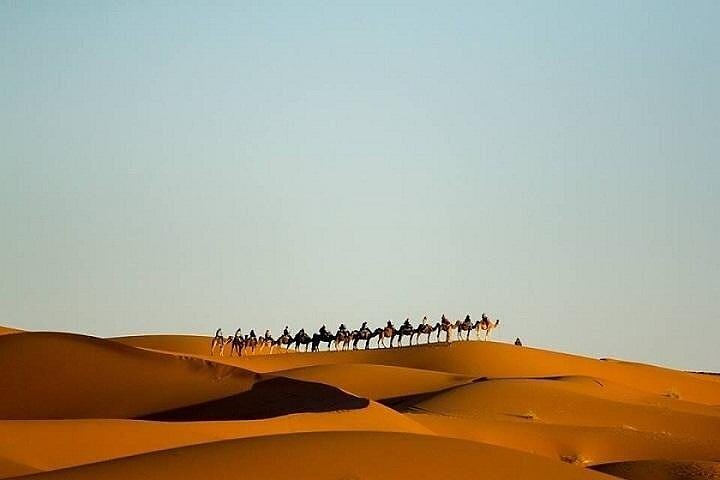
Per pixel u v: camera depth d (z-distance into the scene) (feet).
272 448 297.94
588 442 625.82
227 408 636.07
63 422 402.93
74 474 271.28
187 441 406.21
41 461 354.74
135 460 287.48
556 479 307.99
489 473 301.02
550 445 622.13
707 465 545.03
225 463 281.13
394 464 293.64
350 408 554.87
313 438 312.71
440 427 610.24
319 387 639.35
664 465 543.39
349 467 286.25
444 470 296.71
